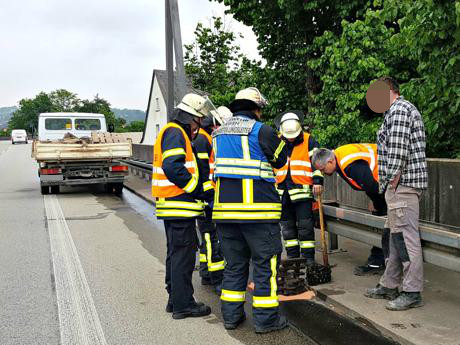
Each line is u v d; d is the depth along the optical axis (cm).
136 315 447
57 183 1291
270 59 1192
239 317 412
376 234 491
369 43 798
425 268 536
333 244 628
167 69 933
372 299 450
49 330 417
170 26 921
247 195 394
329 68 912
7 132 10862
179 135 413
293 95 1163
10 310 465
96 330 415
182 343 385
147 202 1197
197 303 451
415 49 548
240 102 418
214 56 2352
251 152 397
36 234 813
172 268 432
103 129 1561
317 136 920
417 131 404
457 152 616
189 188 410
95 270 596
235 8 1129
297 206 550
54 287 532
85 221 935
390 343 370
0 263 632
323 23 1059
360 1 934
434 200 533
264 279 398
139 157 1808
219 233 416
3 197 1303
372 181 482
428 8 488
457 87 520
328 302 457
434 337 367
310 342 378
